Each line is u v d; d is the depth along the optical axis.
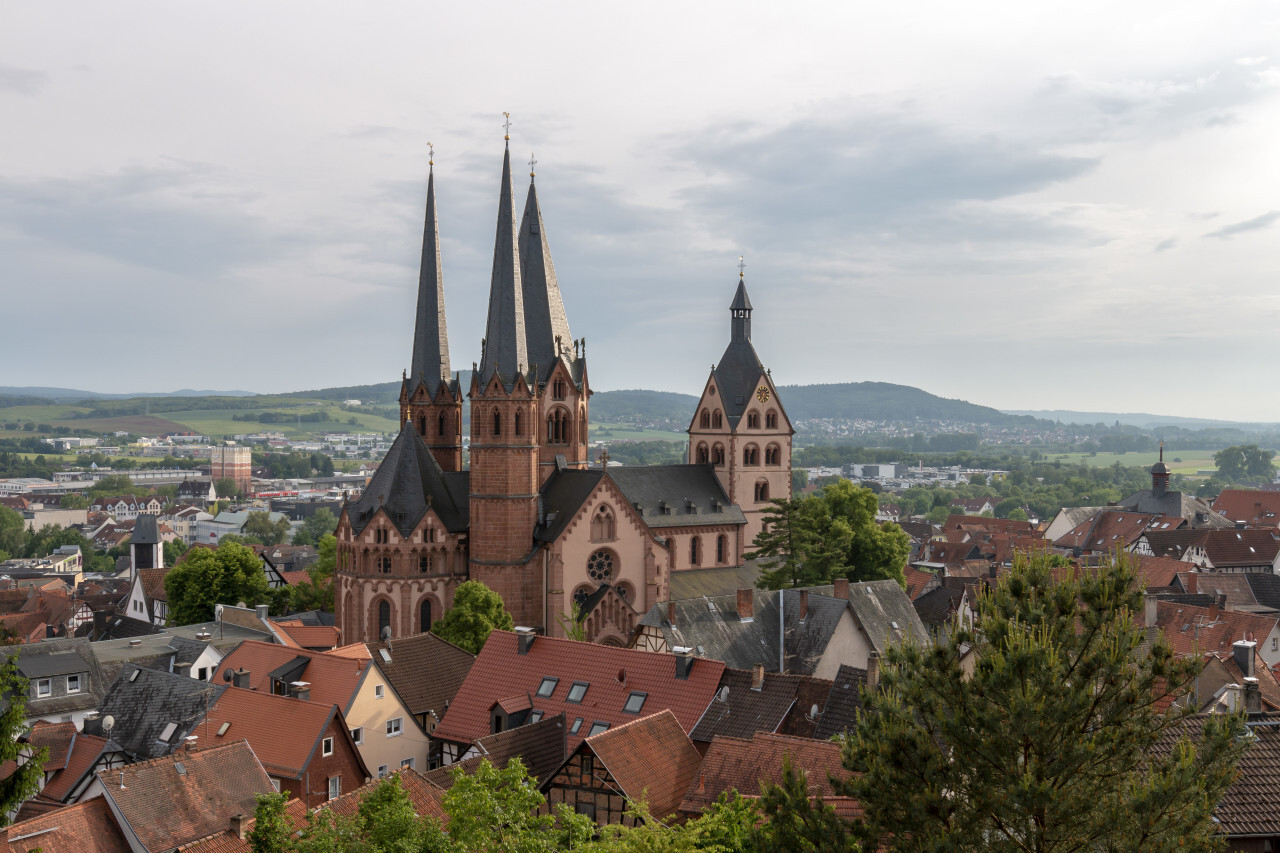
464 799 43.69
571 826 44.38
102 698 101.44
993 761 35.00
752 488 154.62
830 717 71.88
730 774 60.47
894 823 36.34
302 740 74.81
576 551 126.56
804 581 136.75
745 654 97.88
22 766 52.69
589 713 79.12
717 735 74.25
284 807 44.84
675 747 65.81
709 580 145.12
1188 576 153.12
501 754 69.19
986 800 34.59
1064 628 36.44
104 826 59.47
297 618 146.62
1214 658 87.56
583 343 141.00
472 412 126.12
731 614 100.44
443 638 103.56
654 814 61.03
